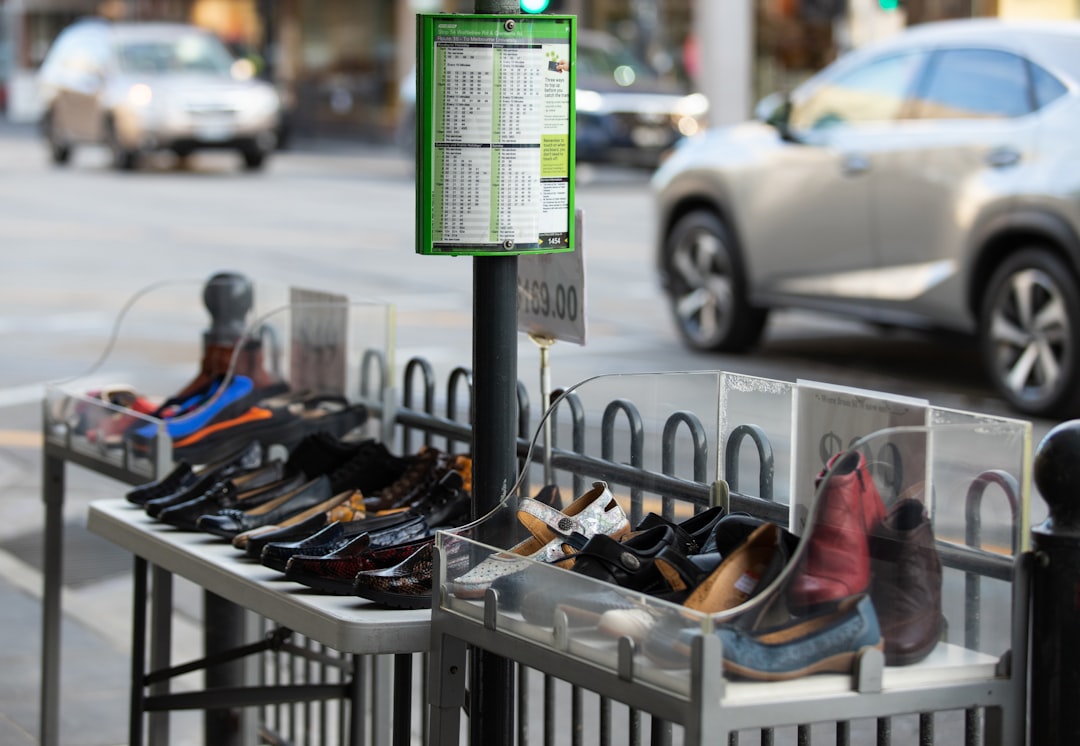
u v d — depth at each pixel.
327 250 20.12
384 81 41.97
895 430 3.13
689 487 3.98
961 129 11.20
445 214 3.70
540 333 4.56
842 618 3.05
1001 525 3.10
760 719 2.96
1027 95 10.91
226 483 4.57
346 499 4.43
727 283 13.23
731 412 3.87
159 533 4.50
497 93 3.69
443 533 3.63
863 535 3.08
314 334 5.18
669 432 4.01
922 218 11.46
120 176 31.09
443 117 3.67
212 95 31.09
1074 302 10.55
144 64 31.55
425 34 3.64
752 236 12.88
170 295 16.86
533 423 4.66
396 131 40.69
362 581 3.75
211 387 5.58
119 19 53.78
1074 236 10.44
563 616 3.26
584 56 28.00
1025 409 10.94
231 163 34.53
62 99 32.59
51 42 56.16
